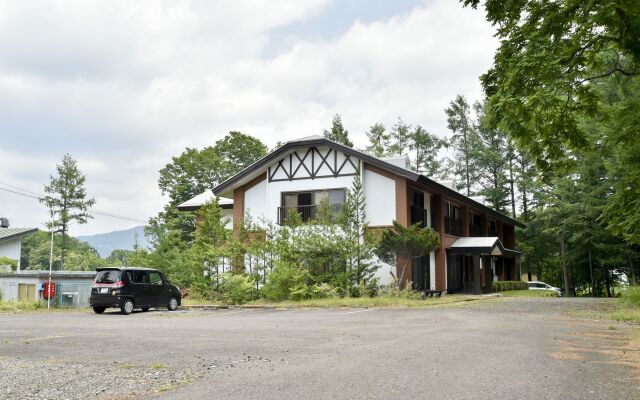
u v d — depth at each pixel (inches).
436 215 1139.3
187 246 1240.2
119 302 737.0
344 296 903.1
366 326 511.2
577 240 1464.1
